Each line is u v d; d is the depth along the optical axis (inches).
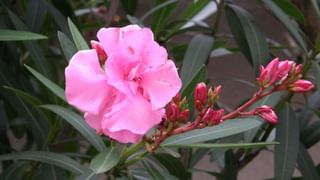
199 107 12.4
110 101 11.2
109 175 14.8
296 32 18.8
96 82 11.0
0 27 20.1
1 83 18.2
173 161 16.5
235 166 19.7
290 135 18.1
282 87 12.6
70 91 10.9
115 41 11.4
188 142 13.9
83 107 11.0
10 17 19.3
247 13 20.1
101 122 11.2
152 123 11.1
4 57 21.2
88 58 11.1
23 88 19.7
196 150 20.0
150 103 11.1
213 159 19.1
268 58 18.5
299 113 21.2
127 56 11.3
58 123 17.8
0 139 20.9
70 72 10.9
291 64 12.4
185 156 19.9
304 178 18.5
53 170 16.4
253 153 21.2
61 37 14.7
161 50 11.4
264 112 12.6
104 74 11.2
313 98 20.8
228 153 19.7
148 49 11.4
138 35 11.4
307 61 18.6
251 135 17.7
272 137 20.7
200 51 19.1
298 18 19.5
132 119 11.0
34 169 18.5
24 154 16.2
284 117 18.5
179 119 12.3
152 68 11.2
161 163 16.7
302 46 18.6
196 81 14.6
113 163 12.8
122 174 14.8
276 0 19.4
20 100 18.3
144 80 11.3
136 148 13.7
